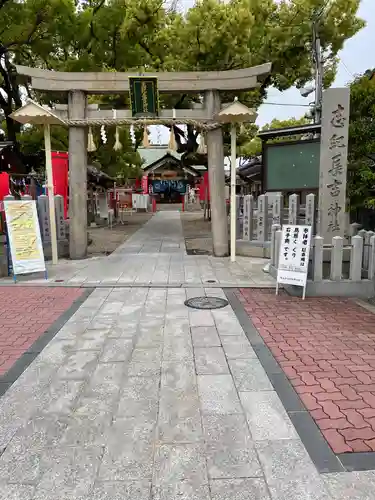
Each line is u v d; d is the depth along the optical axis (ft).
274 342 15.55
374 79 27.66
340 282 21.62
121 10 44.01
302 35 49.06
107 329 17.11
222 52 41.57
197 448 9.40
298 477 8.48
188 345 15.35
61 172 38.47
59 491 8.11
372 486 8.24
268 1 46.83
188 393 11.85
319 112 46.55
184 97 48.26
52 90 31.14
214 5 40.29
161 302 20.86
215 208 34.04
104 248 39.83
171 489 8.16
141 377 12.87
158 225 66.85
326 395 11.67
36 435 9.93
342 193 23.43
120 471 8.66
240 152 77.30
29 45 44.32
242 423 10.35
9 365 13.83
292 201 33.65
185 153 63.72
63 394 11.87
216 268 29.37
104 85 31.12
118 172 77.51
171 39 44.78
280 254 21.93
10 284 24.70
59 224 34.76
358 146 27.32
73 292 23.04
